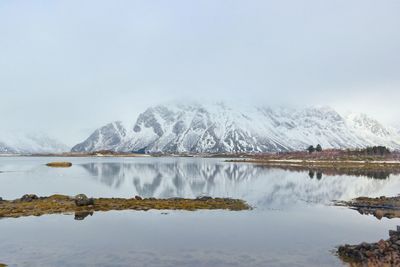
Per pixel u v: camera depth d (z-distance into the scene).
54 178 107.06
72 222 42.81
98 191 75.44
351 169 147.00
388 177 108.69
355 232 38.09
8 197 64.25
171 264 28.00
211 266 27.56
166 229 39.34
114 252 31.00
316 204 57.34
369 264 25.86
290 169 149.12
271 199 63.31
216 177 111.31
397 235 30.38
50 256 29.95
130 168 164.25
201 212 49.28
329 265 27.48
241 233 37.59
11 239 35.22
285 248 32.09
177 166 183.00
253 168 158.00
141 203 55.22
